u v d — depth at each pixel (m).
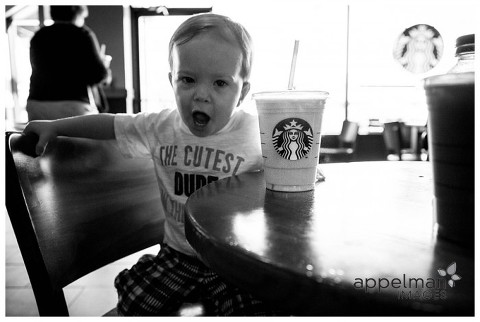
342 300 0.28
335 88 6.20
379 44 6.09
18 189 0.63
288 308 0.31
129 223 0.89
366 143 5.08
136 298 0.83
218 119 0.93
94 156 0.84
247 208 0.49
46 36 1.97
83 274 0.75
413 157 4.81
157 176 1.05
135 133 1.01
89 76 2.07
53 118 2.03
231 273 0.35
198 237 0.40
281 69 5.34
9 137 0.64
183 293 0.85
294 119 0.58
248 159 1.01
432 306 0.26
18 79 5.98
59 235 0.69
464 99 0.32
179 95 0.92
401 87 6.05
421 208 0.49
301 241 0.36
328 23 6.08
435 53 5.95
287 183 0.59
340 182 0.68
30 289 1.64
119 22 5.29
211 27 0.88
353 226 0.41
